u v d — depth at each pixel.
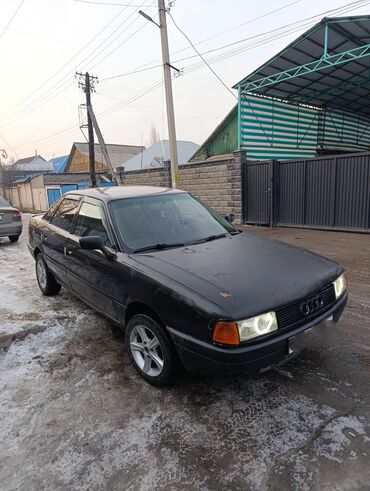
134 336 2.94
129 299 2.87
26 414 2.51
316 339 2.57
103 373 3.01
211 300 2.28
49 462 2.08
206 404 2.55
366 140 20.92
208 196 13.24
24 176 51.38
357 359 3.07
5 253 8.62
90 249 3.09
